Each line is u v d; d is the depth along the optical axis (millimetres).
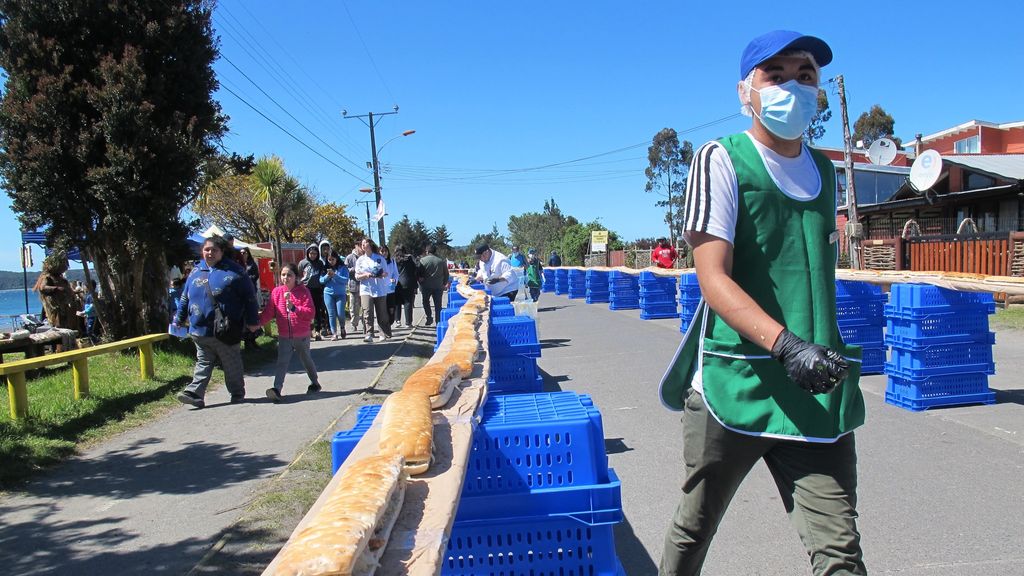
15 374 6426
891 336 6617
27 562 3859
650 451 5453
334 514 1560
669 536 2389
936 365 6324
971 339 6312
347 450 2643
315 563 1363
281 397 8016
